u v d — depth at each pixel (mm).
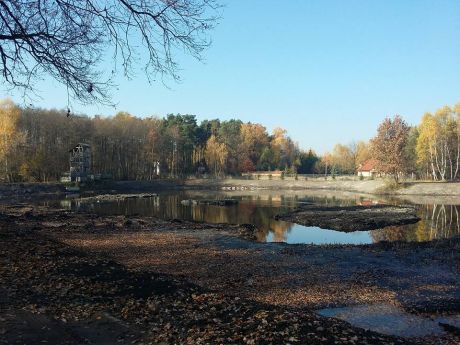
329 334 7320
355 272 16984
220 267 17672
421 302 13188
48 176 78938
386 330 10852
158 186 95562
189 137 118438
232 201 57312
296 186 97750
